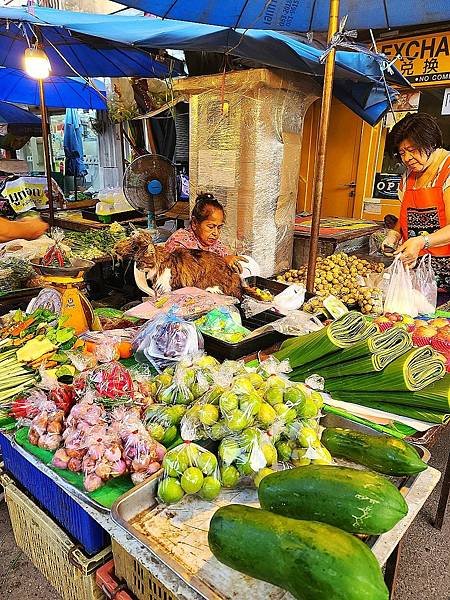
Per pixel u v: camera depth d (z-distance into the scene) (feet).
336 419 4.79
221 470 3.80
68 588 5.10
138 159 13.46
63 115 31.35
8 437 4.66
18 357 5.82
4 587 6.10
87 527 4.51
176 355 5.59
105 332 6.50
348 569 2.51
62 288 6.75
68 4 21.44
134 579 3.90
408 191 9.53
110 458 3.91
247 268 9.34
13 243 11.94
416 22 8.20
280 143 10.71
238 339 6.27
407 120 8.80
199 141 11.31
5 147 27.94
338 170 21.33
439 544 7.13
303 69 9.47
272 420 3.96
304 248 13.44
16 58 14.99
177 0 7.42
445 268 9.54
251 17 8.15
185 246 9.37
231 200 11.00
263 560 2.75
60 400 4.61
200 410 4.02
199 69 12.13
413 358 4.84
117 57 15.58
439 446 9.49
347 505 3.03
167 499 3.64
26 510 5.40
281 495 3.26
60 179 27.27
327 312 7.45
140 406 4.58
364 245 14.76
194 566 3.18
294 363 5.54
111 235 13.44
